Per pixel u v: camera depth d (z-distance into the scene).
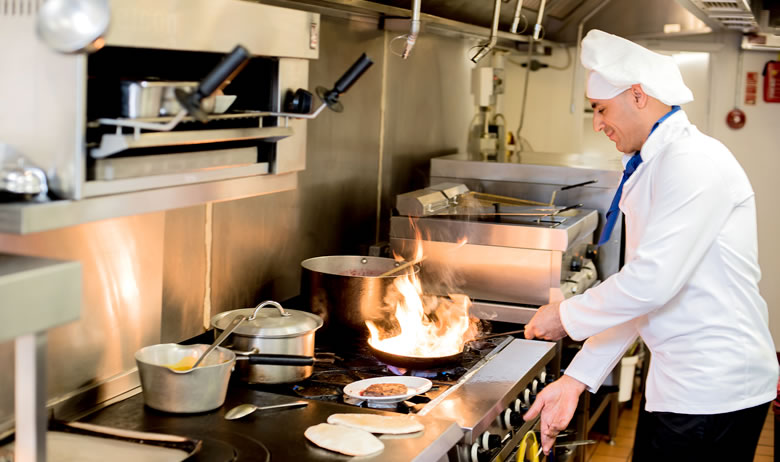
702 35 5.18
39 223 1.22
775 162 5.28
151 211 1.47
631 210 2.21
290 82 1.86
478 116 4.66
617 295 2.06
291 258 2.90
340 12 2.91
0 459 1.50
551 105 5.31
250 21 1.65
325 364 2.27
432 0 3.28
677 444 2.14
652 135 2.14
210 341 2.37
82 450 1.59
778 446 3.21
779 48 4.94
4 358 1.58
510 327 2.82
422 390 2.03
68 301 1.20
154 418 1.78
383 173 3.57
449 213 2.97
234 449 1.60
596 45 2.18
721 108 5.32
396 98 3.62
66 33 1.24
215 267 2.44
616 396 4.04
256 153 1.79
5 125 1.31
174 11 1.43
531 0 4.07
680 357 2.12
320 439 1.65
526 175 3.53
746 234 2.10
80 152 1.27
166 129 1.34
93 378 1.85
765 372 2.13
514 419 2.16
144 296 1.99
